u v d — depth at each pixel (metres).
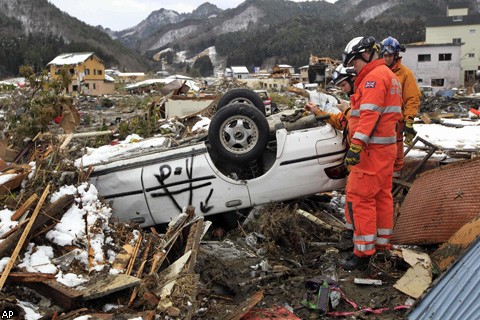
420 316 3.57
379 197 4.63
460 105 22.20
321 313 3.94
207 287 4.26
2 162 5.91
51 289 3.70
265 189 5.60
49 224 4.40
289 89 9.01
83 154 6.53
